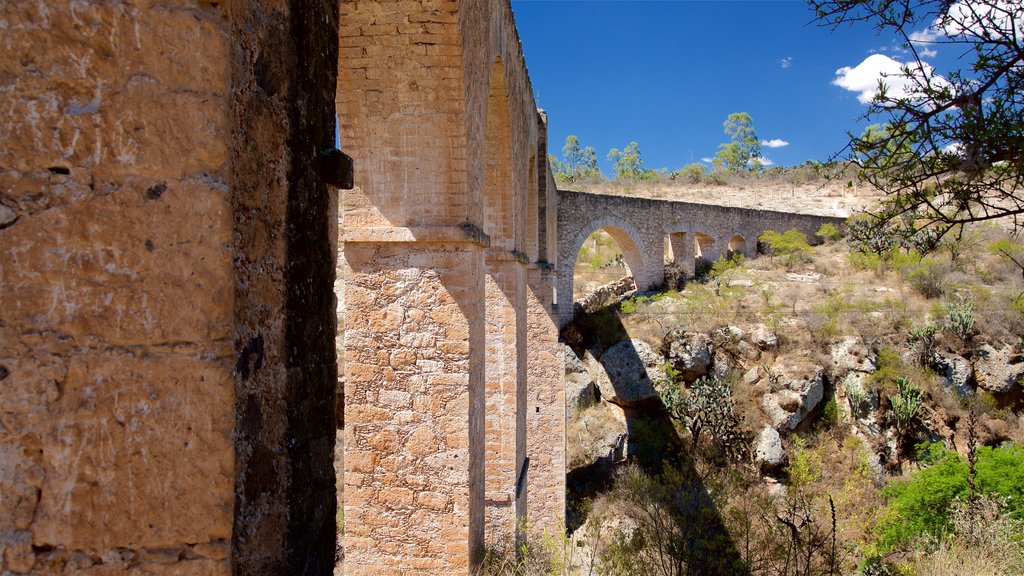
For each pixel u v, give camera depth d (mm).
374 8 5070
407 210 5676
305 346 2189
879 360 19250
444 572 5797
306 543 2158
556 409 13836
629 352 20188
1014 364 18844
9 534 1598
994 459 11242
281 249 2062
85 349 1632
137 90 1661
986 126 2426
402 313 5801
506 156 9109
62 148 1630
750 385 19203
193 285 1676
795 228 32156
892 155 2719
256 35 1928
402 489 5855
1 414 1596
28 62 1621
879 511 10523
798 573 6918
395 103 5500
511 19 8727
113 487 1645
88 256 1636
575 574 7605
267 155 1982
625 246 24641
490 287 9562
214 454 1684
